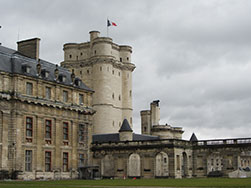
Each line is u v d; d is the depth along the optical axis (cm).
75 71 13375
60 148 7762
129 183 5488
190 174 9306
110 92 12731
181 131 16038
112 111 12750
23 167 6975
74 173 8006
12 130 6869
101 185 4894
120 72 13512
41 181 6206
